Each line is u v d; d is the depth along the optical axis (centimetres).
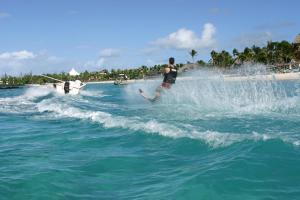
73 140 995
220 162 625
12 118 1598
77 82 3556
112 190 566
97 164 722
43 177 639
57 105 1970
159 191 533
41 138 1071
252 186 504
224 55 9781
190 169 619
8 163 759
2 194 558
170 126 1005
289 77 4597
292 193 471
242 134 823
